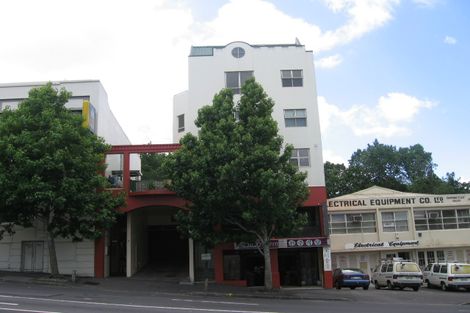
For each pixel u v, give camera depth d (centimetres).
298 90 3228
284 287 3102
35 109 2575
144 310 1533
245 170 2341
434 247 3688
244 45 3275
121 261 3231
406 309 1706
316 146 3148
